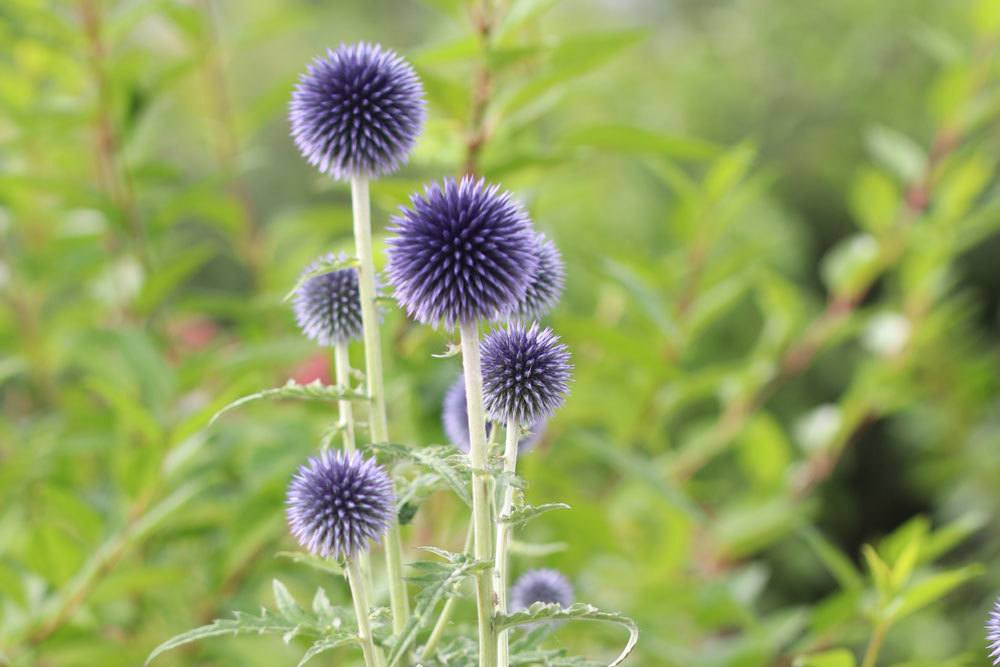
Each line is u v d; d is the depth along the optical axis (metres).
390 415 1.15
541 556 1.04
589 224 2.14
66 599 1.02
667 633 1.16
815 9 3.30
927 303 1.62
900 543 1.04
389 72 0.90
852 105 3.40
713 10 3.77
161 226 1.27
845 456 3.14
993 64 1.57
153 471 1.03
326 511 0.85
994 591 2.08
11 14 1.14
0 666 1.00
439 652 0.86
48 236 1.55
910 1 3.22
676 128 3.24
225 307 1.21
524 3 1.03
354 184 0.88
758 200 2.44
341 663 1.07
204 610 1.10
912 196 1.57
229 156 1.53
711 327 2.98
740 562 2.02
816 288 3.41
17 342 1.42
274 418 1.08
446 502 1.08
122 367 1.23
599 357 1.29
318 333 0.92
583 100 2.13
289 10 1.47
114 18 1.18
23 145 1.33
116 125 1.24
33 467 1.12
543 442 1.09
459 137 1.07
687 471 1.52
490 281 0.84
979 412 2.13
